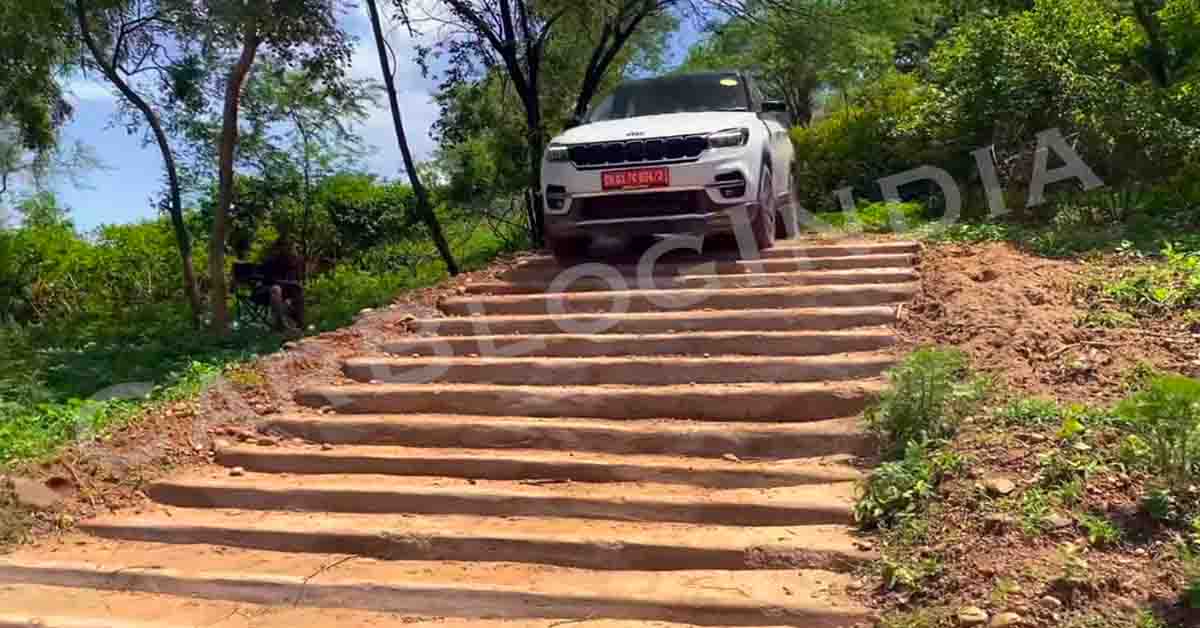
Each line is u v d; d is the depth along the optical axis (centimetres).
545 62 1378
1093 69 1127
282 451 630
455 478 584
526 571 480
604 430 597
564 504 527
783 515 489
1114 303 651
